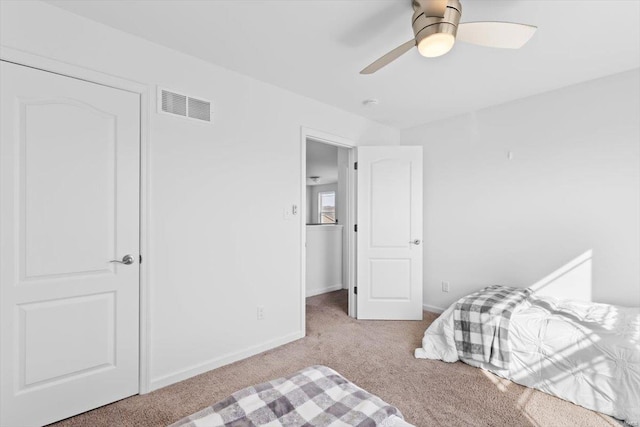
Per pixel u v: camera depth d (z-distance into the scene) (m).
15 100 1.63
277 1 1.69
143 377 2.03
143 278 2.04
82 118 1.83
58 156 1.75
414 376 2.26
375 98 3.09
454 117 3.61
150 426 1.72
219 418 0.97
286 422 0.96
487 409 1.88
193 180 2.27
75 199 1.81
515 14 1.78
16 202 1.64
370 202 3.58
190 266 2.25
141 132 2.04
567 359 1.98
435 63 2.37
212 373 2.31
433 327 2.66
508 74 2.56
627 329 1.95
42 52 1.69
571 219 2.76
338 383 1.20
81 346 1.83
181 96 2.22
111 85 1.92
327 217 10.20
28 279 1.67
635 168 2.45
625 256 2.49
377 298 3.56
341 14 1.81
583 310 2.36
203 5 1.73
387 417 0.99
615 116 2.54
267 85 2.74
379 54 2.26
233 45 2.14
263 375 2.28
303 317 3.03
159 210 2.11
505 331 2.24
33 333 1.69
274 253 2.79
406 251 3.54
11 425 1.62
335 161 6.80
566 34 1.97
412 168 3.54
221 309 2.42
